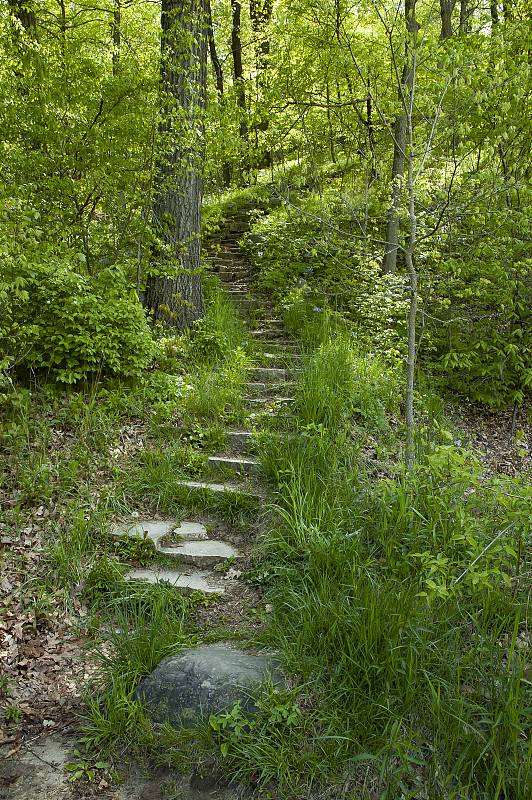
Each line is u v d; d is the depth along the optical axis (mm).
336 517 3357
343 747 2209
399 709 2293
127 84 5402
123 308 5094
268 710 2320
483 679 2361
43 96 5258
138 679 2658
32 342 4617
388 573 2953
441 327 6504
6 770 2264
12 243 4477
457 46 3971
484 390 5934
